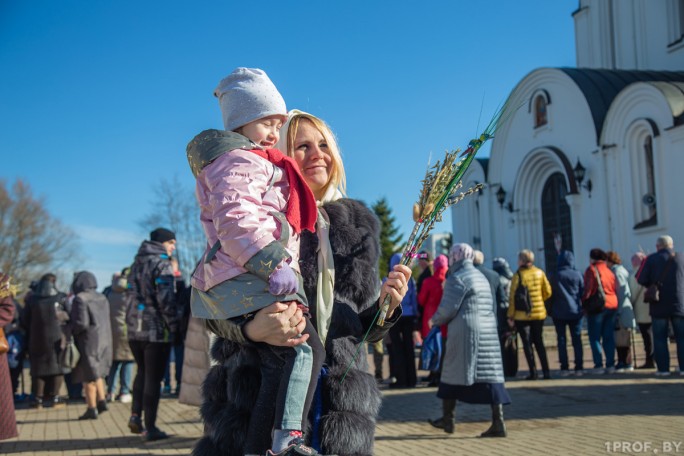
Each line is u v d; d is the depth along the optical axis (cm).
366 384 260
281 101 263
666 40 2362
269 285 221
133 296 762
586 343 1680
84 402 1205
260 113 256
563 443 663
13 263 4991
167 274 744
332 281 264
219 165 233
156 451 717
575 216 2162
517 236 2419
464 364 725
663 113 1869
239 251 221
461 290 727
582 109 2148
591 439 672
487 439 712
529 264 1188
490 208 2581
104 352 993
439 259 1142
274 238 229
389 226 4716
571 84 2192
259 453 231
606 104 2108
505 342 1245
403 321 1190
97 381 1003
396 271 268
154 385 762
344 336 263
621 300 1263
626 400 910
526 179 2384
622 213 2008
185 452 705
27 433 870
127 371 1184
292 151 295
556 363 1483
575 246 2159
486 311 734
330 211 279
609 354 1244
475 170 2697
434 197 271
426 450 673
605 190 2052
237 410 246
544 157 2297
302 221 250
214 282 231
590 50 2653
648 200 1923
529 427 765
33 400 1165
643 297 1241
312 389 233
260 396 237
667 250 1141
